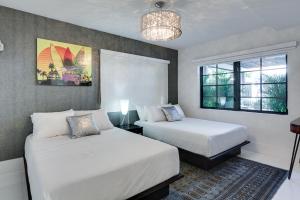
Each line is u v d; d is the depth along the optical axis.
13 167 2.70
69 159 1.73
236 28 3.41
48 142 2.30
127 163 1.66
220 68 4.29
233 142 3.06
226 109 4.09
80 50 3.33
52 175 1.40
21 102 2.78
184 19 2.97
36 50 2.88
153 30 2.26
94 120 2.91
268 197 2.05
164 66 4.72
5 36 2.63
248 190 2.20
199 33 3.69
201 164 2.77
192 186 2.29
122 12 2.75
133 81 4.08
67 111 2.95
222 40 4.04
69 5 2.55
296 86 3.08
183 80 4.95
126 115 3.99
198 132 2.83
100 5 2.54
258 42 3.49
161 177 1.89
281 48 3.18
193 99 4.71
